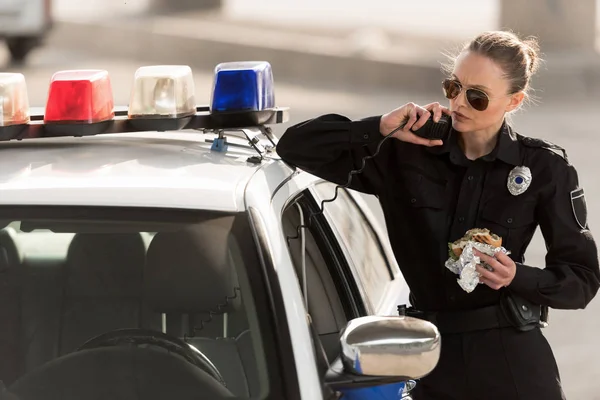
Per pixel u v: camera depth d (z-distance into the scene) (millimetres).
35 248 7098
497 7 56938
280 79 45156
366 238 10273
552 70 43781
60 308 6930
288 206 7672
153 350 6695
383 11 59156
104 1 64750
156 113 7781
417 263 8367
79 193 6840
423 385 8383
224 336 6559
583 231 8164
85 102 7613
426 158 8273
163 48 51062
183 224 6738
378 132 8195
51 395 6598
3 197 6789
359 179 8492
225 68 8078
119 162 7461
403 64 44312
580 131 33750
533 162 8156
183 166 7414
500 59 7898
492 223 8148
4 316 6941
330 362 7277
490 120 8016
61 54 48562
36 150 7840
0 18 43375
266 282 6539
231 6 62125
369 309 8758
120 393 6574
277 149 8367
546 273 8055
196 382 6523
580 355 15547
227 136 9469
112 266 6949
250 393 6328
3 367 6773
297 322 6453
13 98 7535
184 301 6723
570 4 50000
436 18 56656
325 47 48250
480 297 8195
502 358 8188
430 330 6242
